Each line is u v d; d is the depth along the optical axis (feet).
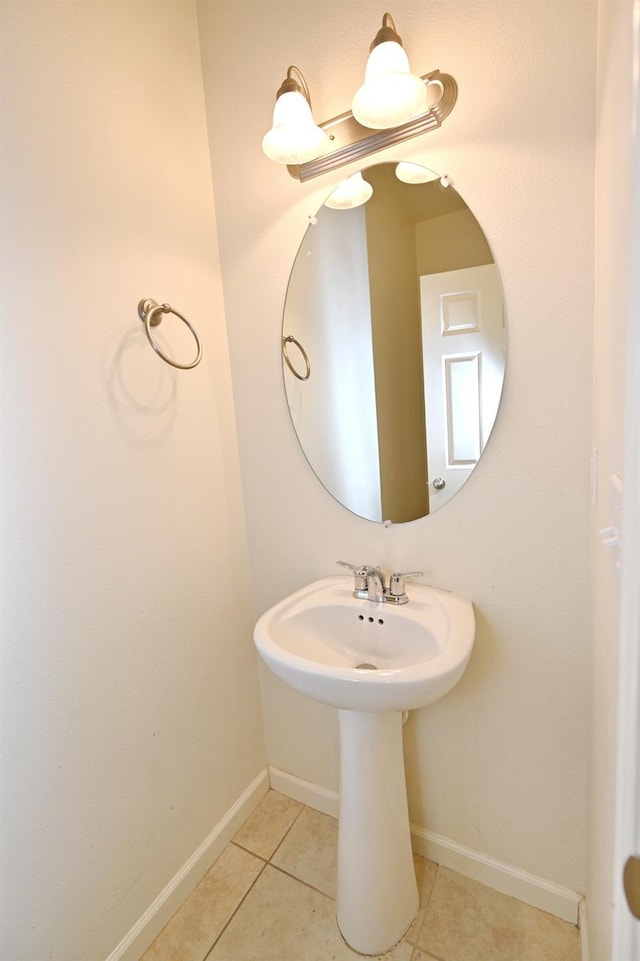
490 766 3.72
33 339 2.82
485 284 3.14
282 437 4.28
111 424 3.32
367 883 3.42
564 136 2.75
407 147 3.26
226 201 4.15
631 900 0.98
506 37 2.81
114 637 3.37
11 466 2.72
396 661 3.56
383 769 3.39
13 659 2.76
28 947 2.86
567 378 2.97
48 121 2.86
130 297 3.44
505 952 3.39
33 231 2.80
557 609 3.26
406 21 3.10
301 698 4.71
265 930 3.68
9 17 2.65
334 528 4.15
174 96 3.77
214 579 4.31
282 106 3.07
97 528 3.24
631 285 1.09
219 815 4.39
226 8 3.80
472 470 3.40
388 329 3.58
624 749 1.06
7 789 2.74
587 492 3.02
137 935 3.52
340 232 3.66
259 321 4.20
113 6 3.25
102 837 3.30
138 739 3.58
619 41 1.90
